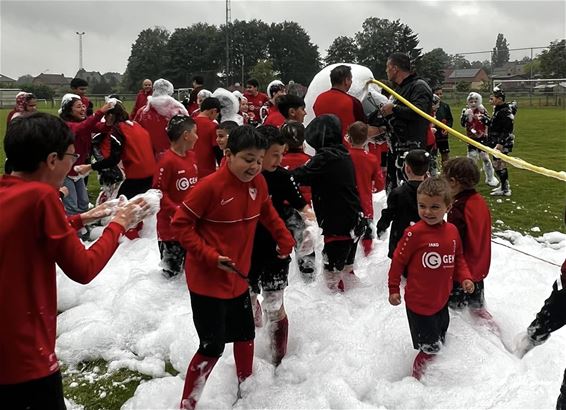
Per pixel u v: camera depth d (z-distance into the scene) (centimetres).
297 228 422
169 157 527
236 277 335
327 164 462
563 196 962
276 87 1089
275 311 384
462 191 419
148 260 608
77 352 415
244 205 329
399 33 8425
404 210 452
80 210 752
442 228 361
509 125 950
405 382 347
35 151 235
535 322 355
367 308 452
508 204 901
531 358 375
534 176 1173
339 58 8950
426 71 6519
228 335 345
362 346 386
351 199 473
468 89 5753
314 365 370
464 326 397
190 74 9156
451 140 1934
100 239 260
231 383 362
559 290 337
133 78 9769
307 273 499
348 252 483
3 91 5816
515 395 326
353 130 569
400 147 661
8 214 228
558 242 684
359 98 723
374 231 635
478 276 414
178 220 320
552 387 333
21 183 236
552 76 5828
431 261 354
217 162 745
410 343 390
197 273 329
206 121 729
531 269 536
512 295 480
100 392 370
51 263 243
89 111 1140
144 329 447
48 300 244
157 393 354
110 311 477
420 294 360
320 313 430
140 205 280
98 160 747
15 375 236
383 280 506
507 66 7269
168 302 490
